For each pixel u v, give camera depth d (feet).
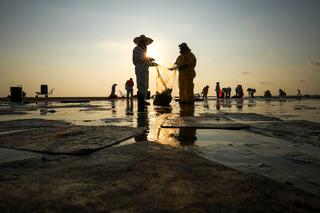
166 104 45.91
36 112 30.66
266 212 3.79
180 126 13.87
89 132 12.05
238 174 5.49
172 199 4.22
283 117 19.93
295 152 7.72
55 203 4.09
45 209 3.88
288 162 6.61
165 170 5.81
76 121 18.30
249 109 33.14
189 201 4.14
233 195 4.37
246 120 17.25
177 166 6.14
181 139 10.23
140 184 4.91
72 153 7.72
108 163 6.48
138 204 4.04
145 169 5.90
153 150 7.98
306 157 7.11
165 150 7.97
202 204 4.03
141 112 27.45
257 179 5.17
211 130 12.88
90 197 4.32
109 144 9.00
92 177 5.38
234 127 13.32
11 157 7.60
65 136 11.02
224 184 4.89
